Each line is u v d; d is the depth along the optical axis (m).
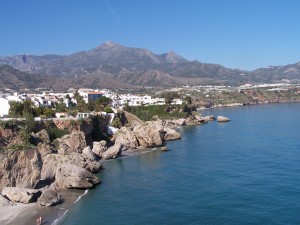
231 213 69.69
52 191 79.12
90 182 91.12
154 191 85.69
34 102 194.88
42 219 69.94
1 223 67.94
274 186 84.06
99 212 73.31
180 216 69.81
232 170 101.38
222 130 194.50
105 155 127.12
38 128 125.81
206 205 74.50
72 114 159.62
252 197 77.50
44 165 99.62
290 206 71.38
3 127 109.50
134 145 149.25
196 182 91.38
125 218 70.06
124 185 91.81
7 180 85.12
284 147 132.12
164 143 157.25
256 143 144.38
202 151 134.12
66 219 70.00
